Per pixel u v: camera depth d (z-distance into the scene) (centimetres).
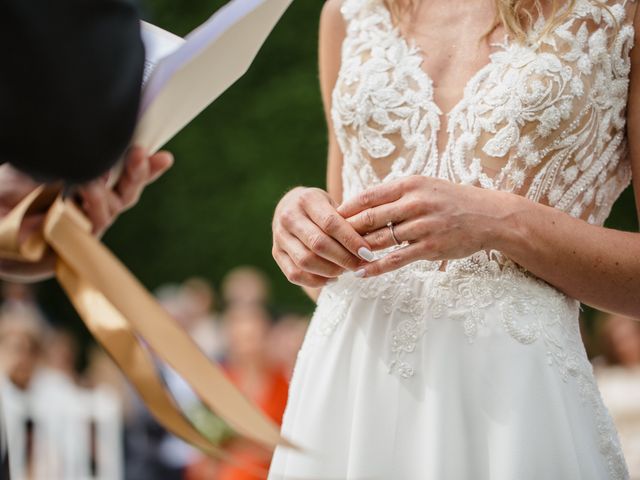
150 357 170
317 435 223
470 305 217
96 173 166
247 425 165
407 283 224
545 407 212
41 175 165
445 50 231
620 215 1172
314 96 1357
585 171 224
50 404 734
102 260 174
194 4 1369
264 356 714
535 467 208
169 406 169
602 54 222
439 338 217
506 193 214
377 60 233
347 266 209
